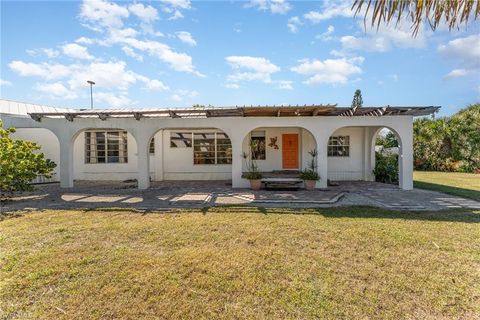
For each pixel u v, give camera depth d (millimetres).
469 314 2830
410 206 7762
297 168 14211
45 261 4109
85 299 3133
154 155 14930
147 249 4602
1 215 6941
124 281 3516
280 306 2979
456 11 2809
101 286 3404
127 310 2924
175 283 3465
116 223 6152
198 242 4918
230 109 10227
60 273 3746
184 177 15000
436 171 19672
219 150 14961
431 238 5031
